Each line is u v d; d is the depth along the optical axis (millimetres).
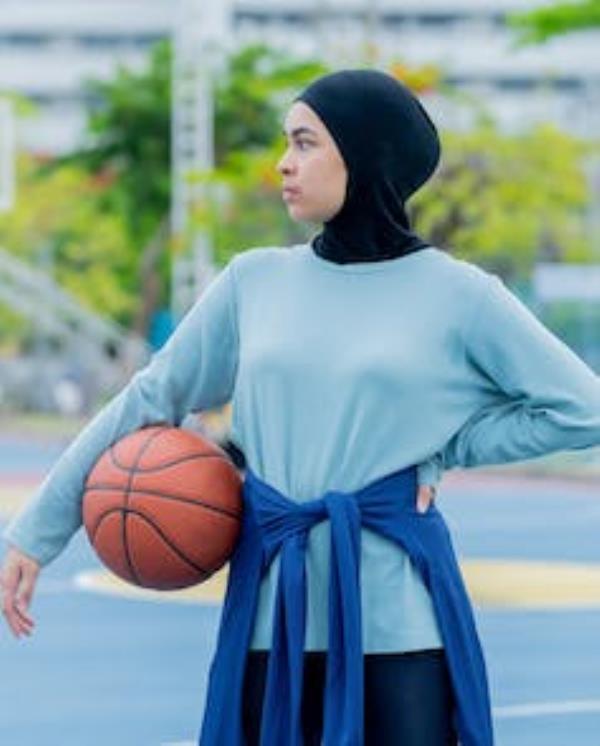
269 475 5504
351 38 48656
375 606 5398
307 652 5430
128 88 65125
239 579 5543
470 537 26438
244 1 115625
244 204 50875
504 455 5613
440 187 46781
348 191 5504
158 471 5617
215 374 5805
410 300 5512
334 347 5469
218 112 59844
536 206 50656
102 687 13711
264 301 5633
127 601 18328
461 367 5535
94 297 82125
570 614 17672
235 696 5508
